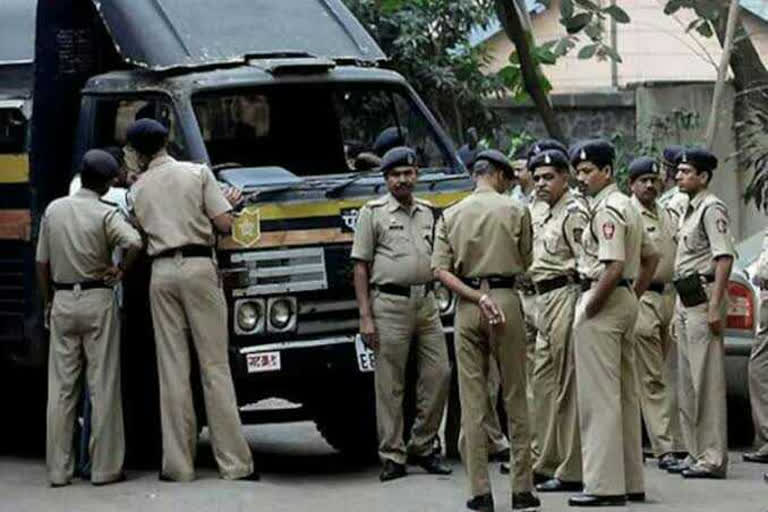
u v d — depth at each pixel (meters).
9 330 15.19
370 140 15.27
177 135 14.42
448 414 15.12
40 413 16.45
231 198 13.92
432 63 24.14
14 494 13.81
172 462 13.97
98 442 14.05
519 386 12.60
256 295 13.97
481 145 20.48
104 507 13.20
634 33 29.77
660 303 14.85
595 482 12.93
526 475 12.64
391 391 14.16
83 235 13.95
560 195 13.66
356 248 14.05
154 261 13.90
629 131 24.52
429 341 14.27
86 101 14.88
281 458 15.86
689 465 14.35
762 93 21.84
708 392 14.12
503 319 12.42
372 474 14.70
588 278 13.09
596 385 12.95
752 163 22.28
